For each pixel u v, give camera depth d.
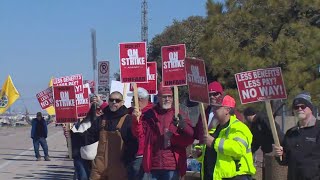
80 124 10.66
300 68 15.43
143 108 9.53
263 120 8.77
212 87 6.95
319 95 15.30
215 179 6.80
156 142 8.09
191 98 7.19
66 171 19.44
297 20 16.75
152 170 8.13
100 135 8.98
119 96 8.90
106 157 8.90
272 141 8.79
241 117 7.96
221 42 16.75
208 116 8.29
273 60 15.95
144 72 9.27
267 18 16.59
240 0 17.44
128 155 8.87
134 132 8.38
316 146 6.77
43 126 24.08
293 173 6.89
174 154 8.06
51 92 12.40
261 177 10.76
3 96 29.22
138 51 9.25
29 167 20.94
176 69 8.57
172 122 8.09
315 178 6.75
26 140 42.69
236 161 6.74
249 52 16.58
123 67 9.30
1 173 18.73
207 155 7.12
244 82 7.19
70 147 10.60
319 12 17.00
